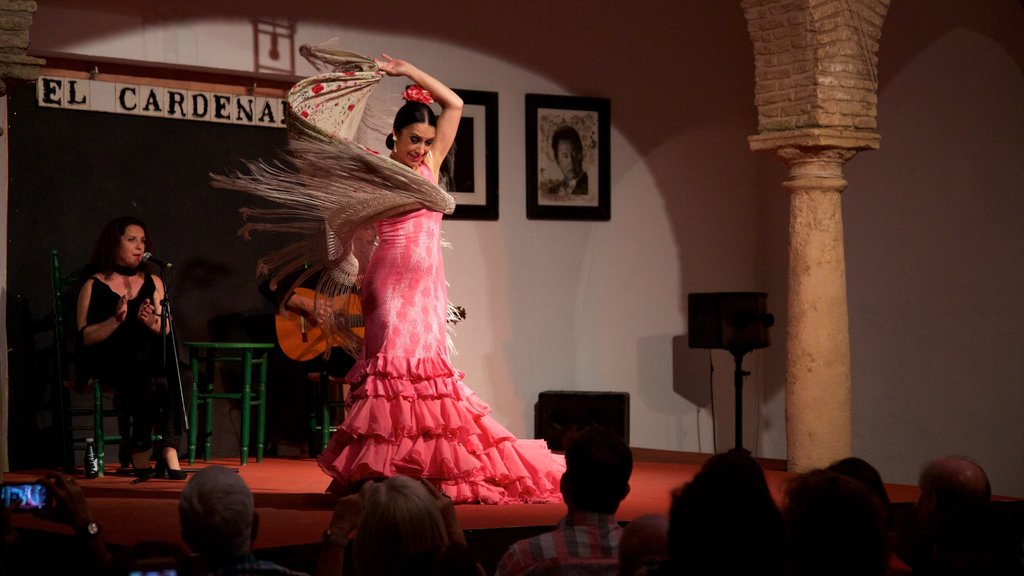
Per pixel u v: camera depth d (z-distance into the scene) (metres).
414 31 7.88
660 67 8.85
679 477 6.47
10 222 6.76
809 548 2.32
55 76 6.89
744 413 9.26
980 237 7.86
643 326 8.82
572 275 8.52
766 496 2.17
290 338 7.18
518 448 5.09
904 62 8.34
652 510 5.11
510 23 8.24
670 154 8.91
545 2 8.38
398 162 4.93
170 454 6.07
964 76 7.98
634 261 8.77
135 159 7.16
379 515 2.62
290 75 7.45
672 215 8.93
